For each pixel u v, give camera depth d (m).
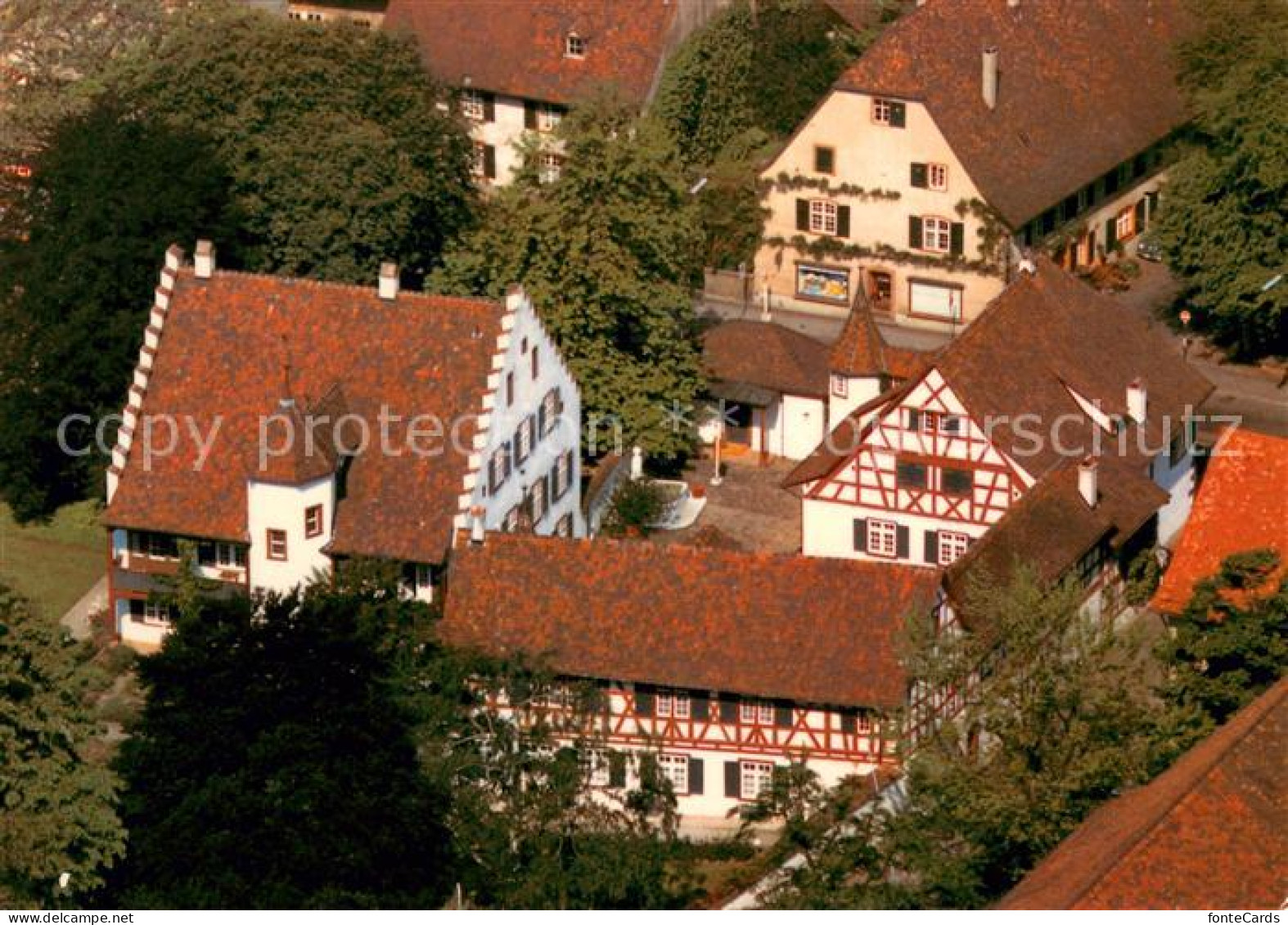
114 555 148.38
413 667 130.25
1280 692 107.12
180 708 124.00
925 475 147.75
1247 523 140.75
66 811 119.12
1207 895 97.56
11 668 119.38
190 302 149.62
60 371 160.00
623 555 138.00
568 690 134.25
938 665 125.75
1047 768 118.44
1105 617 146.88
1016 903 100.69
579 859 123.38
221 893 119.81
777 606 135.38
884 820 121.12
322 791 121.75
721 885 126.81
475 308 146.50
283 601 128.12
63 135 163.88
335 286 148.38
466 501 143.25
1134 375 154.88
